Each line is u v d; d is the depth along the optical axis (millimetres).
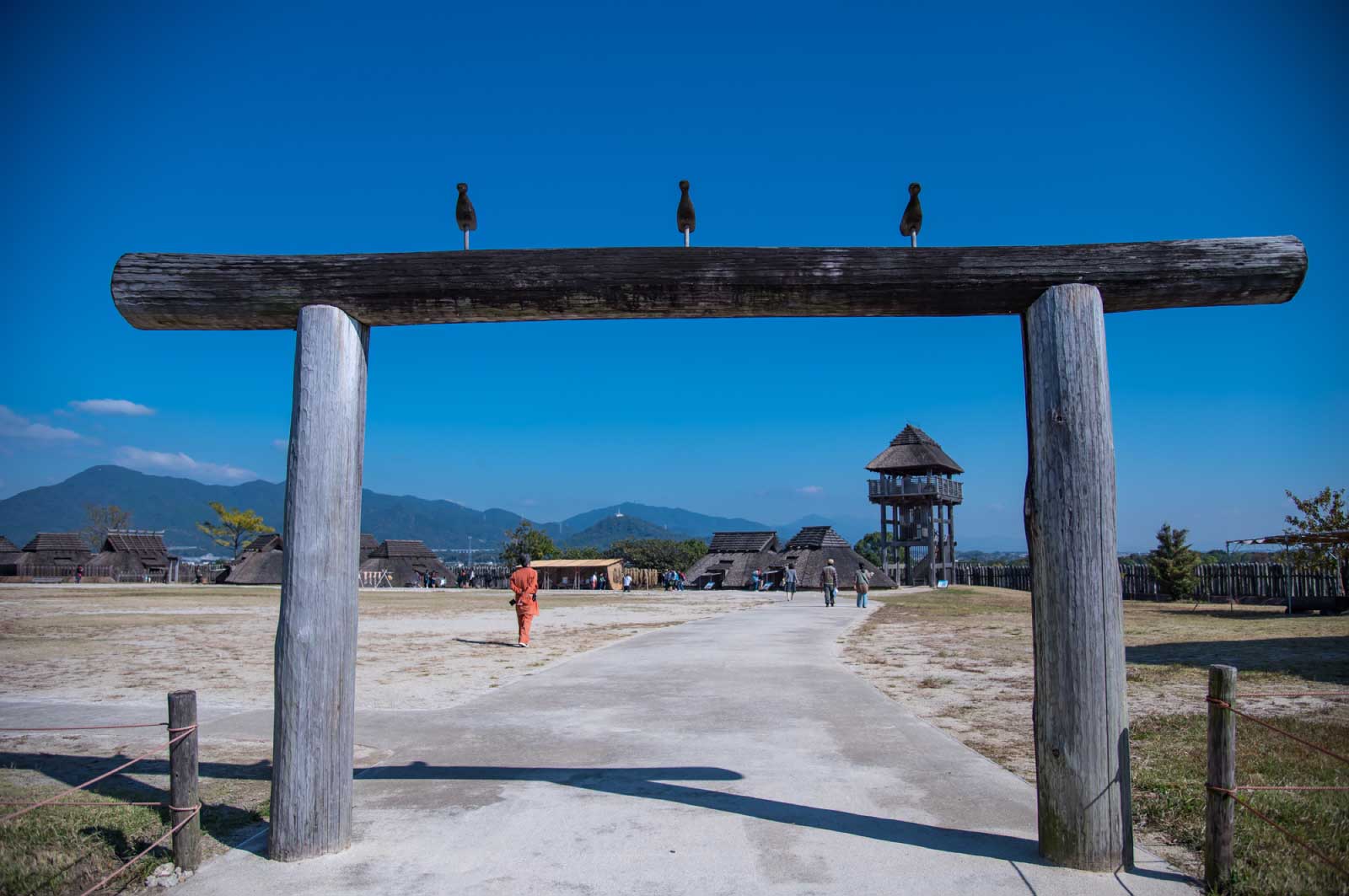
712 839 4883
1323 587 30203
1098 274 4668
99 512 105750
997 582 53625
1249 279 4660
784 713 8711
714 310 4969
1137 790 5684
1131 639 16250
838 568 57312
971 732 7824
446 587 75188
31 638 18156
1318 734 7195
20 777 6484
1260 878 4074
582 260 4855
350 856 4641
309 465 4734
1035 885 4117
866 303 4875
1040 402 4609
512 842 4855
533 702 9469
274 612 28312
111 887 4250
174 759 4469
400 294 4883
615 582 64375
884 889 4109
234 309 4973
